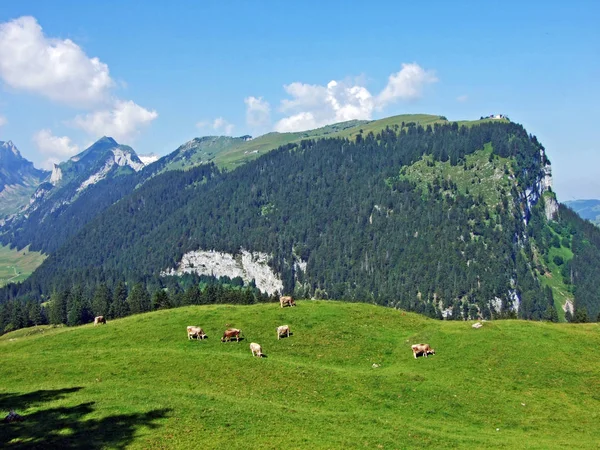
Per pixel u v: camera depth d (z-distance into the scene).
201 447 31.80
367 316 69.94
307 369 49.91
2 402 40.34
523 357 52.66
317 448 32.56
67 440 32.12
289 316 68.69
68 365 51.22
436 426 39.44
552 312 181.00
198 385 45.44
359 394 45.28
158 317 72.50
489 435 38.06
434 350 56.66
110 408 37.75
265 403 41.31
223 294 165.88
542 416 41.94
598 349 54.41
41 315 187.75
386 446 33.97
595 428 40.00
